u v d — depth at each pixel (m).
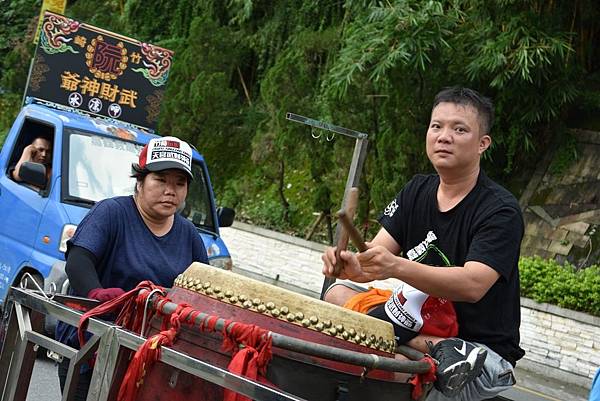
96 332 3.93
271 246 18.97
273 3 23.70
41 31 10.92
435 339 4.20
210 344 3.68
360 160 5.51
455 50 15.84
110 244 5.16
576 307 13.89
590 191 16.30
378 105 17.17
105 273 5.16
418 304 4.19
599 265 15.22
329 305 3.75
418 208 4.43
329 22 21.89
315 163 18.66
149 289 4.06
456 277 3.96
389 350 3.85
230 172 22.88
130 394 3.67
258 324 3.70
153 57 11.41
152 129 11.48
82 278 4.94
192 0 25.77
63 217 9.11
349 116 17.39
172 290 4.07
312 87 19.12
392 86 16.42
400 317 4.21
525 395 12.12
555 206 16.44
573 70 16.27
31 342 4.30
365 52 15.71
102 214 5.15
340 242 3.77
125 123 11.05
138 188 5.27
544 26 15.36
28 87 10.90
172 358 3.59
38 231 9.30
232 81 24.97
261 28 23.47
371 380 3.70
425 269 3.89
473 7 15.80
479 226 4.17
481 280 4.02
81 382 4.80
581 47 17.31
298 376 3.59
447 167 4.20
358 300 4.48
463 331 4.28
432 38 15.30
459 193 4.29
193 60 22.73
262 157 20.67
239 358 3.50
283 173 20.09
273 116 19.56
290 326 3.69
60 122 9.91
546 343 14.01
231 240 19.80
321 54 19.41
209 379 3.42
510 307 4.28
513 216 4.13
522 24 15.17
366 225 17.48
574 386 13.38
